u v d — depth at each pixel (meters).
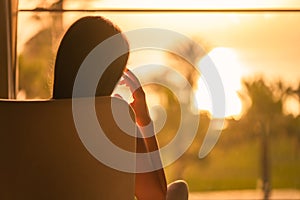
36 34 2.69
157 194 1.50
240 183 3.84
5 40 2.14
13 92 2.16
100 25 1.32
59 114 1.26
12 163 1.26
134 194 1.41
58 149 1.26
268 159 3.89
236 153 3.78
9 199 1.28
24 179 1.27
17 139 1.25
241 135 3.75
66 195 1.27
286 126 3.74
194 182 3.75
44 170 1.26
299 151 3.83
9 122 1.25
